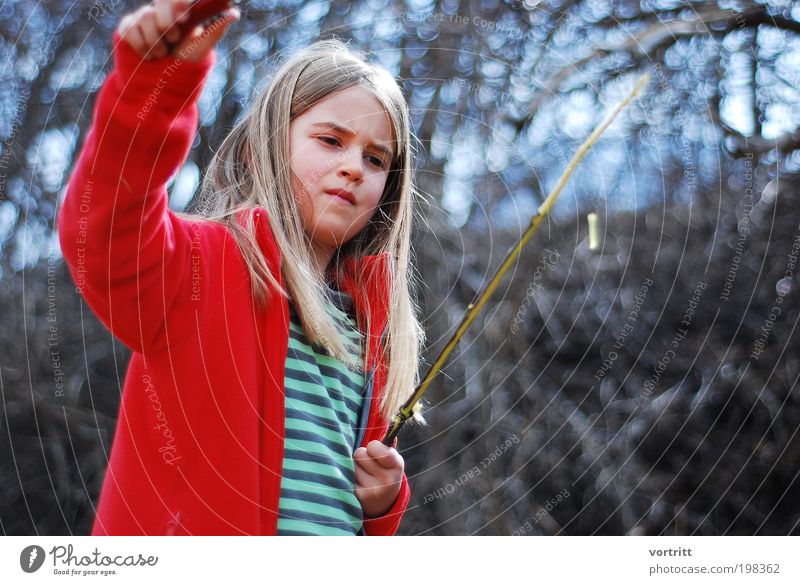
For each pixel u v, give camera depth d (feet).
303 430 4.34
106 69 11.22
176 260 4.05
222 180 5.03
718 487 12.00
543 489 12.00
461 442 11.90
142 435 4.20
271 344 4.34
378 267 5.33
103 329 12.37
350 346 4.87
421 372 11.16
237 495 4.08
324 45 5.15
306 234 4.80
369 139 4.86
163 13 3.47
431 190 10.69
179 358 4.12
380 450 4.49
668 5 10.53
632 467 12.05
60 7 11.16
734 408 12.01
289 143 4.79
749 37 10.44
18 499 12.41
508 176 11.02
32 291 11.85
